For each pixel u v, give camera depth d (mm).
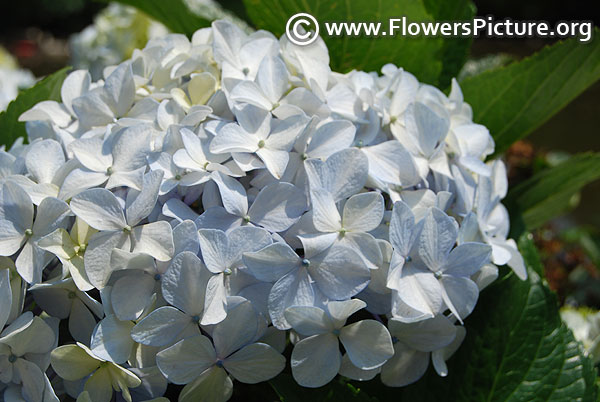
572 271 1156
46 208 479
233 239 471
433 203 503
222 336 472
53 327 479
